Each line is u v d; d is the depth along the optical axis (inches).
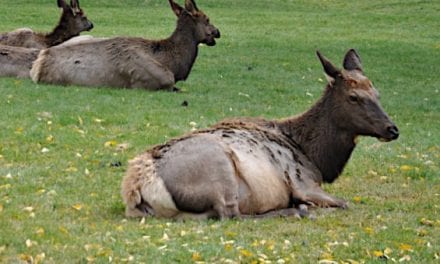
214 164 983.0
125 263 830.5
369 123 1082.1
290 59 2674.7
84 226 953.5
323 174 1111.0
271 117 1726.1
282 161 1063.0
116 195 1122.0
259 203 1019.3
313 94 2074.3
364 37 3341.5
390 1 4618.6
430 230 1015.6
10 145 1359.5
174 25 3572.8
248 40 3120.1
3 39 2379.4
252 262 847.1
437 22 3887.8
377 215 1068.5
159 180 977.5
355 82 1091.3
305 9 4416.8
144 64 1966.0
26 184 1152.2
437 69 2630.4
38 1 4242.1
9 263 819.4
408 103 2038.6
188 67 2039.9
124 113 1647.4
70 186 1159.6
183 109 1737.2
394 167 1354.6
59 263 825.5
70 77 1967.3
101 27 3435.0
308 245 920.3
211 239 916.0
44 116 1587.1
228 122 1085.1
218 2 4473.4
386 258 888.9
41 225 949.8
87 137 1439.5
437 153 1483.8
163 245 889.5
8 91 1845.5
